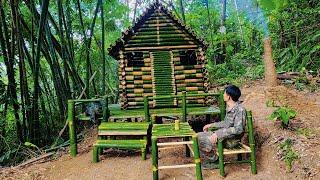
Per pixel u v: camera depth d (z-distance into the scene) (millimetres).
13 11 7023
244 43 14469
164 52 6738
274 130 5863
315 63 10195
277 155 5324
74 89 8695
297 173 4887
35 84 7125
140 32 6699
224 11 14430
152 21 6688
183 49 6727
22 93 7316
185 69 6742
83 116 6910
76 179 5449
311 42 10320
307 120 6219
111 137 6617
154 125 5781
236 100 5230
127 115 6379
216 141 5133
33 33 7348
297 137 5480
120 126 6094
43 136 8227
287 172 4969
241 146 5344
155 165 4914
